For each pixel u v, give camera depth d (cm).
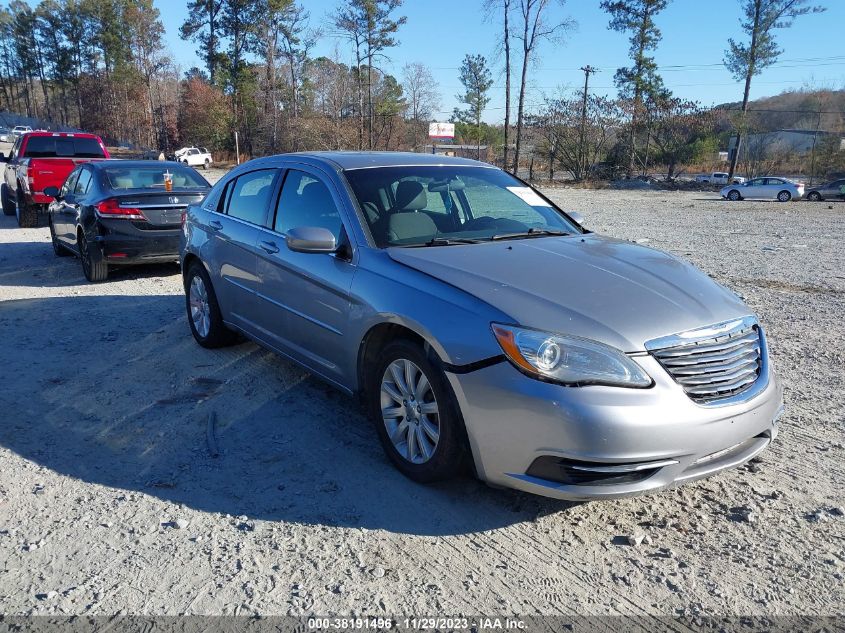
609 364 302
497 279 348
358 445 416
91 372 546
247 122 6856
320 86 6284
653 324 318
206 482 372
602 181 5269
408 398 365
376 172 456
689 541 321
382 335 389
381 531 327
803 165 6303
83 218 870
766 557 308
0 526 329
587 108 5431
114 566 299
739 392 329
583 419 295
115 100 8256
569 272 360
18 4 12012
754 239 1522
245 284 513
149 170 945
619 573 297
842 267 1082
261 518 337
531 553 311
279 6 6162
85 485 369
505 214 464
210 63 7125
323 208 446
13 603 274
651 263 389
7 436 429
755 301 812
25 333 655
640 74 5688
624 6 5572
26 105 13012
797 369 559
